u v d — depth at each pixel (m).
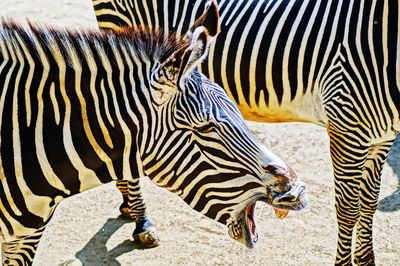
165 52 4.00
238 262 6.04
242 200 4.01
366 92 5.19
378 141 5.36
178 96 3.89
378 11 5.10
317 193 6.89
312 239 6.30
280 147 7.63
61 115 4.02
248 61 5.55
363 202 5.71
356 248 5.92
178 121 3.91
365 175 5.66
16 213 4.16
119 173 4.13
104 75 4.00
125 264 6.03
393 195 6.87
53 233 6.40
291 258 6.07
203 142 3.93
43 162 4.06
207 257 6.10
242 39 5.55
